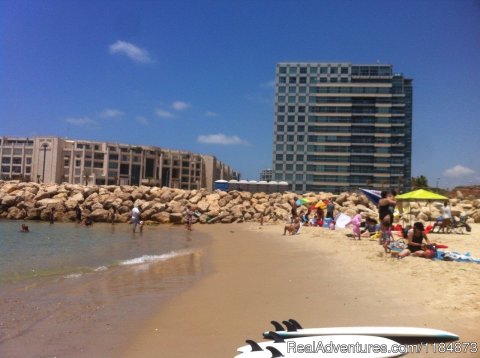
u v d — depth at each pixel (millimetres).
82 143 135125
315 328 6945
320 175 116688
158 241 25172
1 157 137625
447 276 10594
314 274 12164
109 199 43219
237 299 9727
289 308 8719
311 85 118000
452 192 59375
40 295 10516
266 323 7855
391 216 17688
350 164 115875
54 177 132000
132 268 14883
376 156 115375
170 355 6398
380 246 17266
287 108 118688
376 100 115875
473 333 6828
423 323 7367
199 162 154625
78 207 42875
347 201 41625
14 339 7172
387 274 11391
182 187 149500
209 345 6797
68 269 14766
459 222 24844
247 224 38219
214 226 36875
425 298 8844
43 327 7824
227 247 21203
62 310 9016
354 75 116688
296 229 26172
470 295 8836
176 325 7879
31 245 23203
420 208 34969
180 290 10945
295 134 118062
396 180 114562
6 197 45312
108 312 8836
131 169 138250
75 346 6832
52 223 40188
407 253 14008
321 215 31047
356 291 9805
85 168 133375
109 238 27188
